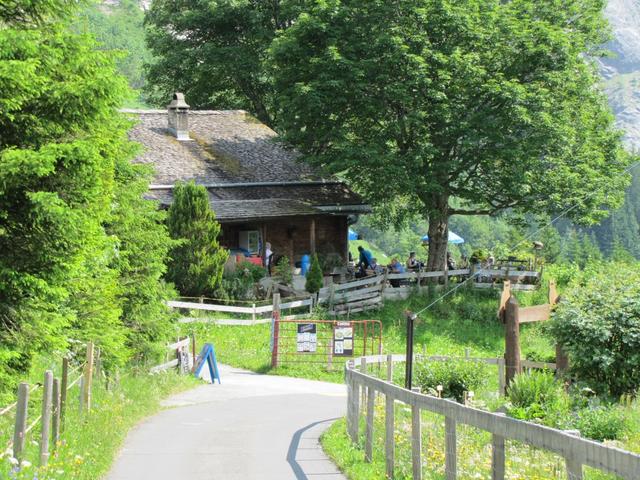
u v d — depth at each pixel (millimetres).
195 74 62938
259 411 23281
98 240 16828
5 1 15695
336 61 43562
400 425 17688
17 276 15367
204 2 60688
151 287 27516
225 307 39719
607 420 16391
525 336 42281
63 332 19672
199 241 40375
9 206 15219
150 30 65812
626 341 21922
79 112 15500
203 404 24766
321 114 45688
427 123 44750
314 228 47344
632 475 7531
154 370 29047
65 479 12406
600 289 23281
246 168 51000
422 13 43250
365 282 44844
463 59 43281
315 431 19094
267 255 46531
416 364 24922
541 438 8977
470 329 43938
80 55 15781
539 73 45156
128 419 19438
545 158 45812
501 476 9836
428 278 47938
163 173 47781
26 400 12633
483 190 46688
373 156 43156
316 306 42719
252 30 60844
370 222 54969
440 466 13516
